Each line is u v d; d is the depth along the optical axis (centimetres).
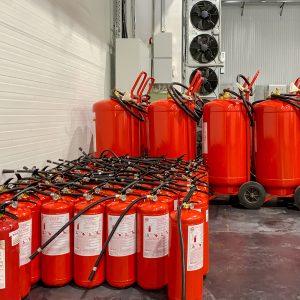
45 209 156
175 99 292
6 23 204
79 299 151
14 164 214
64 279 159
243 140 309
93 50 379
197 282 143
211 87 584
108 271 160
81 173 212
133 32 550
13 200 146
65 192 168
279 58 790
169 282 147
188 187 182
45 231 156
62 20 290
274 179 307
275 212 309
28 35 231
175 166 233
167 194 172
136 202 157
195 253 141
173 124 292
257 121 313
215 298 155
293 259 202
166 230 158
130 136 307
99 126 306
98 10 398
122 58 439
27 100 230
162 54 511
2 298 127
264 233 251
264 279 175
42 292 156
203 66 583
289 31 785
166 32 547
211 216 298
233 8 788
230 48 795
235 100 313
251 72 796
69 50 307
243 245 226
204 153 318
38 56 246
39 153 248
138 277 160
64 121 297
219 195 339
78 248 158
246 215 300
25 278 147
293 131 302
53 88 273
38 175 194
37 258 160
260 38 790
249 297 157
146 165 238
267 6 783
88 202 160
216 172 311
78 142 332
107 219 158
